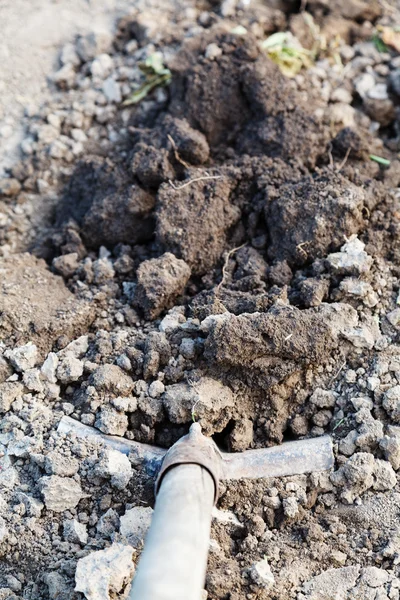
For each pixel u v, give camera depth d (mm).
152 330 909
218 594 774
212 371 858
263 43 1107
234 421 851
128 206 982
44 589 784
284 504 813
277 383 854
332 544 808
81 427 848
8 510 811
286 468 830
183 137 993
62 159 1075
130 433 851
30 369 885
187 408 836
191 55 1059
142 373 869
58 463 821
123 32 1159
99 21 1184
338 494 826
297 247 925
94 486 821
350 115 1068
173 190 969
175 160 999
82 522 812
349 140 1001
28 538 799
